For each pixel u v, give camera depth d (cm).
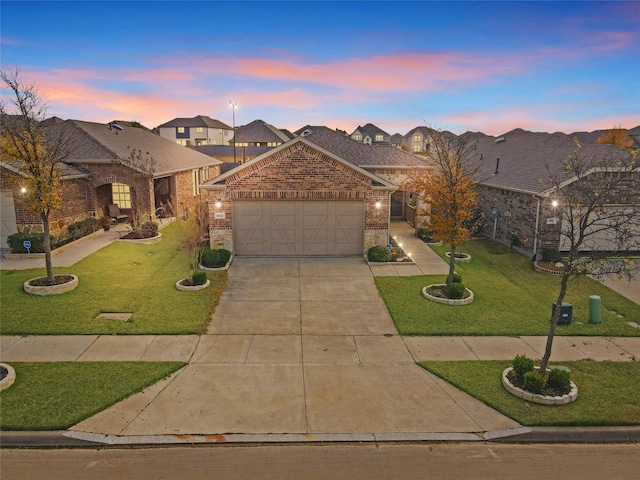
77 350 943
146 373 852
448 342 1023
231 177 1641
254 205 1672
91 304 1188
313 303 1252
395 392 806
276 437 673
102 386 801
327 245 1720
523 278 1517
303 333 1062
